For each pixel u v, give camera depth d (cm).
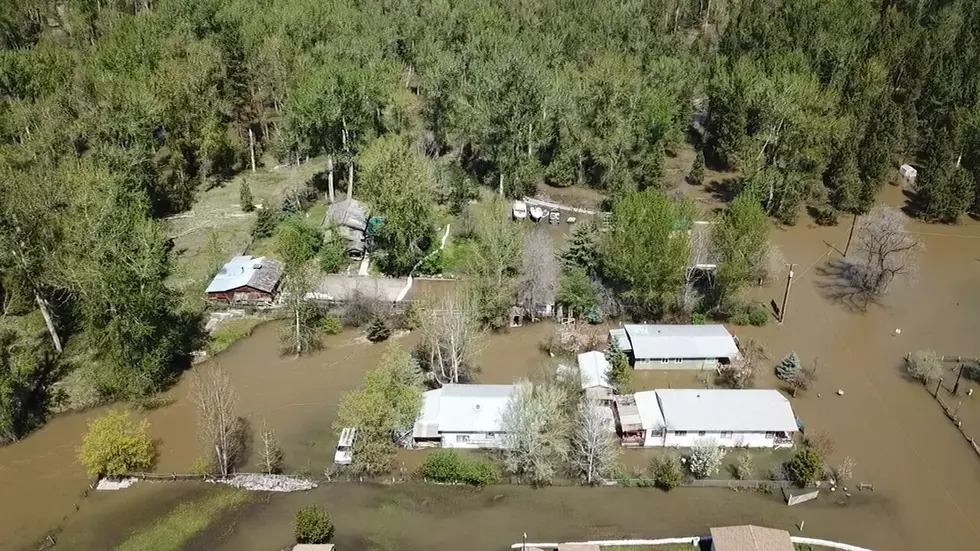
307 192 12206
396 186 9588
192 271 9794
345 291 9331
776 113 11844
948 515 6512
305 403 7762
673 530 6303
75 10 16550
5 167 8869
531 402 6762
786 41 15175
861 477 6894
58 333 8588
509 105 11425
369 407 6806
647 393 7538
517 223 10756
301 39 14112
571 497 6669
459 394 7362
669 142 13588
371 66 12494
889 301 9744
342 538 6197
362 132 11606
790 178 11612
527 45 14425
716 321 9225
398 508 6525
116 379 7612
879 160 12000
